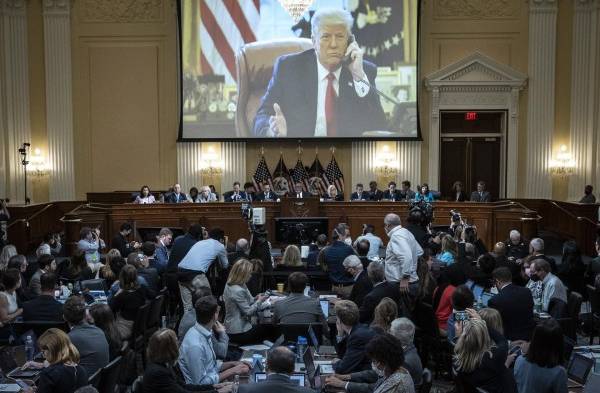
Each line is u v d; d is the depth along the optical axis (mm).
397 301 7691
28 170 19906
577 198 19891
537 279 8938
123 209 16109
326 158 20125
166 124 20188
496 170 20562
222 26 19703
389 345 4793
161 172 20219
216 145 20062
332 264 9875
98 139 20172
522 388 5168
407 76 19656
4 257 10555
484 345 5559
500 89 19984
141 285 8719
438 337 8055
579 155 19859
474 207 16703
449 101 20062
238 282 8023
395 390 4723
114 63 20094
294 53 19656
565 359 6844
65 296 9133
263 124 19781
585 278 10945
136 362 8070
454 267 8578
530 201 19828
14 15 19812
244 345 7957
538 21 19859
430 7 20016
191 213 16406
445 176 20625
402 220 16594
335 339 8148
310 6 19594
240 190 20094
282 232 15430
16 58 19812
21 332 7332
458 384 5676
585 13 19719
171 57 20094
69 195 20094
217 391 5633
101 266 11000
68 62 19984
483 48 20047
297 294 7672
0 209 16625
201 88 19781
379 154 20047
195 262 9633
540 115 19984
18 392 5559
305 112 19750
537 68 19906
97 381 5543
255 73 19750
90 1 20016
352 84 19672
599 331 9258
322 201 16703
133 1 20031
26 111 19922
